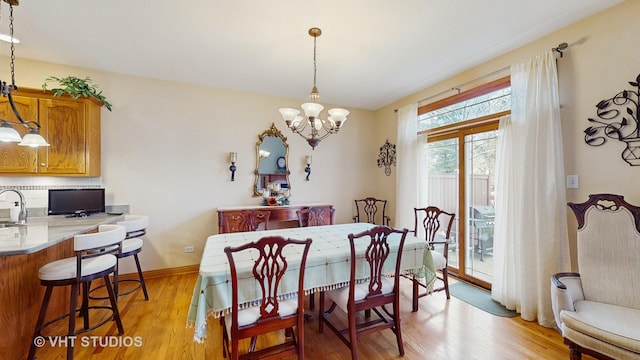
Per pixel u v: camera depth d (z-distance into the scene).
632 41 1.93
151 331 2.22
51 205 2.80
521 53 2.63
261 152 4.03
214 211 3.76
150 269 3.45
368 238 2.40
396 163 4.23
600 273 1.83
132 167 3.35
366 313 2.40
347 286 1.97
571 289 1.83
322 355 1.92
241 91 3.93
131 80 3.35
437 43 2.59
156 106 3.47
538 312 2.29
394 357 1.90
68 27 2.32
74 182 3.08
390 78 3.44
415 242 2.27
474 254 3.20
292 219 3.82
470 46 2.64
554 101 2.27
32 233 2.03
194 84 3.66
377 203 4.80
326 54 2.82
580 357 1.64
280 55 2.84
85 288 2.21
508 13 2.12
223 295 1.56
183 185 3.61
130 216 3.02
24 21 2.22
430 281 2.26
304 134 4.34
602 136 2.08
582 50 2.19
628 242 1.76
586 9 2.07
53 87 2.99
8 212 2.80
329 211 4.00
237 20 2.22
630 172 1.94
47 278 1.80
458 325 2.30
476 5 2.03
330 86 3.76
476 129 3.12
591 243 1.89
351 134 4.73
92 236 1.87
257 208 3.63
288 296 1.75
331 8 2.07
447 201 3.54
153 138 3.45
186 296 2.90
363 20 2.22
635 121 1.92
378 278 1.92
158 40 2.54
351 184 4.72
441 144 3.62
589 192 2.15
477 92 3.04
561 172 2.25
